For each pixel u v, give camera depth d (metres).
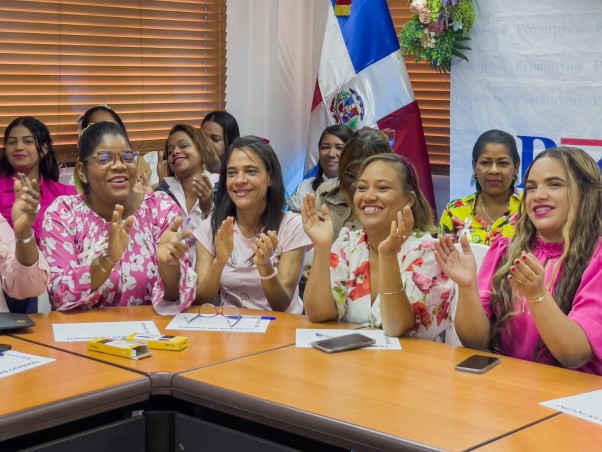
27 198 2.79
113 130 3.07
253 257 3.21
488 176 4.11
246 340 2.57
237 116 5.36
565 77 4.12
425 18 4.32
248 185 3.15
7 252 2.94
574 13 4.05
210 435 2.15
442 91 5.14
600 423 1.87
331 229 2.79
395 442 1.77
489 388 2.11
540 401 2.01
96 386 2.11
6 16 4.45
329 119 4.99
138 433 2.20
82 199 3.15
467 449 1.72
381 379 2.18
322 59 4.99
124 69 4.91
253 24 5.31
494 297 2.57
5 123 4.52
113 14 4.82
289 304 3.14
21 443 2.13
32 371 2.23
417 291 2.65
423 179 4.86
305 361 2.34
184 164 4.35
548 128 4.20
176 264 2.91
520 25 4.20
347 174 3.27
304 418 1.92
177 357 2.38
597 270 2.40
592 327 2.33
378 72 4.86
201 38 5.19
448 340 2.86
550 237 2.51
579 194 2.44
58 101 4.68
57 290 2.96
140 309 3.00
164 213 3.21
